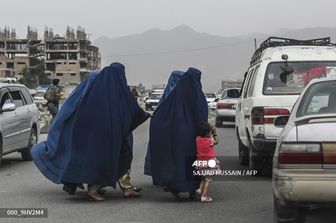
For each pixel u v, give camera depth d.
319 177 5.48
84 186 9.99
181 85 8.52
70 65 164.75
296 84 10.04
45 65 164.25
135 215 7.60
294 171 5.56
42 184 10.34
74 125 8.46
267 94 9.92
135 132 23.30
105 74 8.59
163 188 9.54
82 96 8.56
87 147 8.43
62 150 8.74
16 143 13.34
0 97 12.72
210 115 36.34
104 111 8.45
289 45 10.86
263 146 9.74
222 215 7.57
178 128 8.45
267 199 8.70
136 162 13.45
